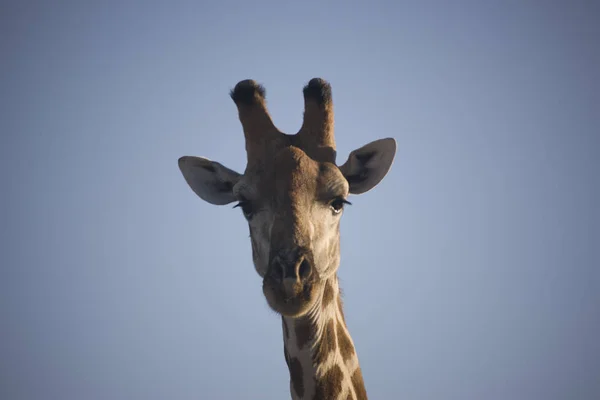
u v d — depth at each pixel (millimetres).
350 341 13188
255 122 13266
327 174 12234
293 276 10688
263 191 12203
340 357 12562
